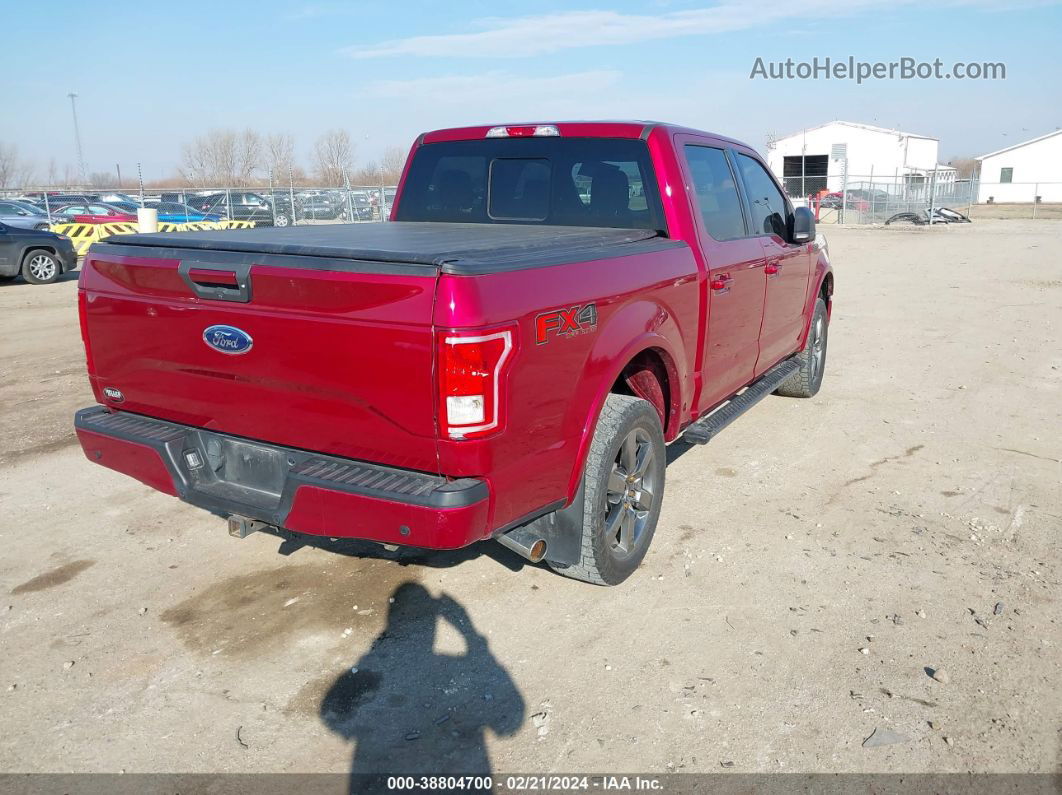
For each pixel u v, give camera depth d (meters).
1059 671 3.26
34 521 4.72
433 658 3.38
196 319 3.26
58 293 14.97
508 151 4.84
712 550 4.31
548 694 3.16
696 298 4.23
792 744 2.87
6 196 37.09
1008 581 3.97
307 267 2.93
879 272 17.41
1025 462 5.60
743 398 5.27
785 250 5.67
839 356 9.05
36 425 6.54
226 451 3.47
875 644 3.45
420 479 2.92
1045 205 58.28
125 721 3.02
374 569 4.14
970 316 11.53
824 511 4.81
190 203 31.36
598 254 3.42
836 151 60.12
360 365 2.88
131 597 3.88
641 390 4.07
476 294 2.72
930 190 41.00
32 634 3.57
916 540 4.42
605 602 3.80
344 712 3.07
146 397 3.61
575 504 3.54
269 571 4.13
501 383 2.83
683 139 4.54
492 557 4.26
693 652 3.41
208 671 3.31
